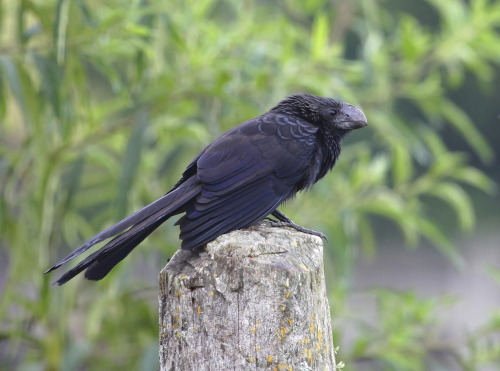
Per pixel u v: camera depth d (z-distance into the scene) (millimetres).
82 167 10180
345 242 10727
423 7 23641
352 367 11336
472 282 33875
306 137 7715
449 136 29297
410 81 11750
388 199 10938
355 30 11789
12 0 10141
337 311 10617
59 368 10102
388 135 11203
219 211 6828
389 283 34188
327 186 10680
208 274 5535
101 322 10734
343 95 10062
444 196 11781
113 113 10898
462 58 11391
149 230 6512
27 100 9219
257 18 12023
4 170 10000
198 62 9719
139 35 9281
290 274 5473
